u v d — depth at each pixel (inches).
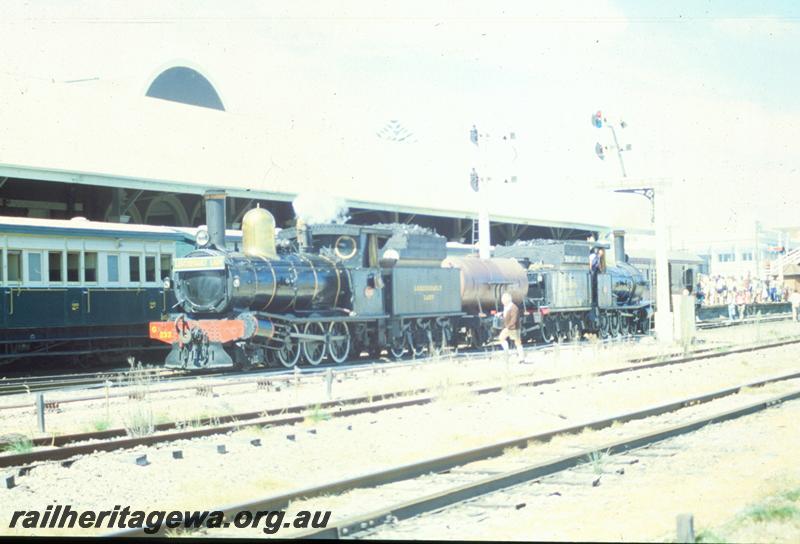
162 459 445.1
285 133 1793.8
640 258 1770.4
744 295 2150.6
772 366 926.4
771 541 272.1
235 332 855.7
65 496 375.9
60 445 490.0
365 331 1040.2
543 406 640.4
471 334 1220.5
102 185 1243.2
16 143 1205.7
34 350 933.2
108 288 941.2
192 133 1572.3
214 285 879.7
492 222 2034.9
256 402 661.9
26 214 1462.8
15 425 560.4
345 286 1007.0
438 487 370.0
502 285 1246.9
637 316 1616.6
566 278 1349.7
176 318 890.7
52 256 892.6
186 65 2135.8
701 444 459.8
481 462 423.5
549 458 431.8
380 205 1678.2
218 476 414.0
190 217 1576.0
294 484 401.7
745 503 330.6
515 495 350.9
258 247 937.5
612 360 975.0
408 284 1075.9
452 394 658.2
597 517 316.5
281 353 909.8
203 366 869.8
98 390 743.1
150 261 991.0
